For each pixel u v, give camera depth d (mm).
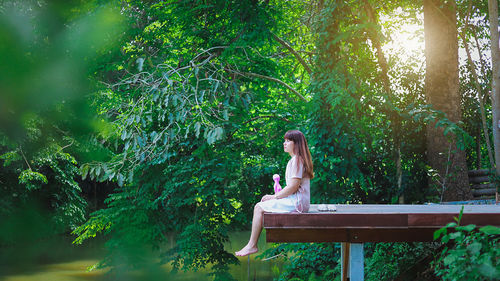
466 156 10688
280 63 12648
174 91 8672
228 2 9648
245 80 10930
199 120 9141
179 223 10977
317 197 9047
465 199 9328
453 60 10125
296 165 4527
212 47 10156
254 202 11336
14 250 16469
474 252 3252
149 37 10211
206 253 10539
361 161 9367
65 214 18984
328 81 8969
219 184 10445
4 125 1500
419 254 6707
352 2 9852
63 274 12891
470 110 10617
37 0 1512
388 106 9008
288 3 12219
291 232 4508
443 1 10289
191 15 10266
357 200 9359
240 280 11109
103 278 12188
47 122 1600
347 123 9000
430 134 9617
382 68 9711
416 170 9508
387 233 4570
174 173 10273
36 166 16594
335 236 4551
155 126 10188
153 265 10992
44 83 1530
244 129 11375
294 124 11125
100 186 23594
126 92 9734
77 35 1561
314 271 8703
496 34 8930
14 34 1460
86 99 1667
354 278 4645
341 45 9391
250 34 9484
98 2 1630
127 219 10656
